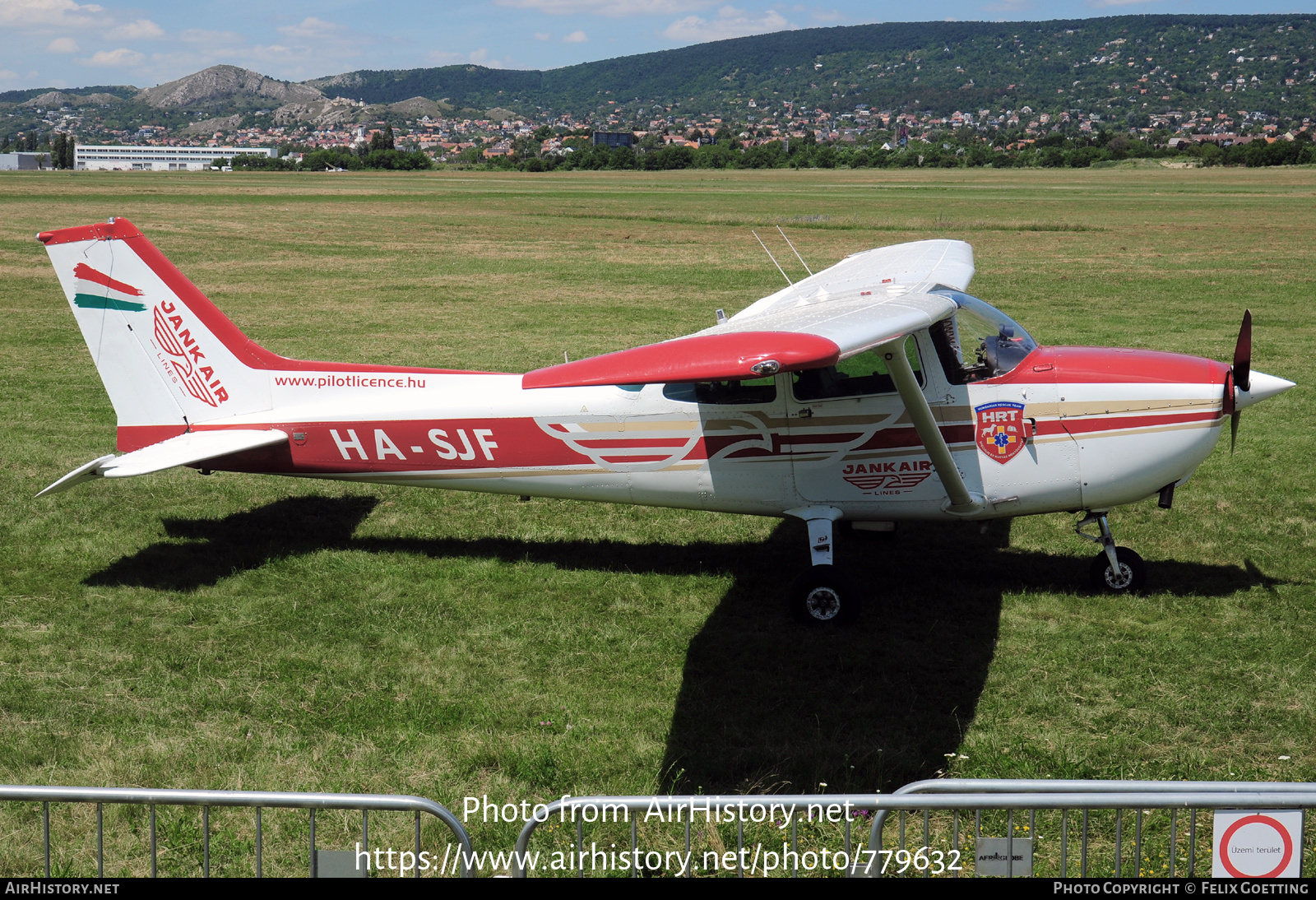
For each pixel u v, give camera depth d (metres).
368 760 4.55
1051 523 7.91
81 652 5.67
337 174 126.06
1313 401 11.45
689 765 4.52
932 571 6.98
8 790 2.99
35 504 8.26
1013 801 2.92
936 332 6.22
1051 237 33.31
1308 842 3.77
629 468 6.63
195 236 33.75
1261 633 5.82
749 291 21.55
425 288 21.97
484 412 6.75
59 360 14.06
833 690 5.25
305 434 7.00
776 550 7.45
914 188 74.69
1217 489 8.58
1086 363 6.23
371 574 6.95
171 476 9.18
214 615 6.23
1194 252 28.23
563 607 6.41
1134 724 4.85
